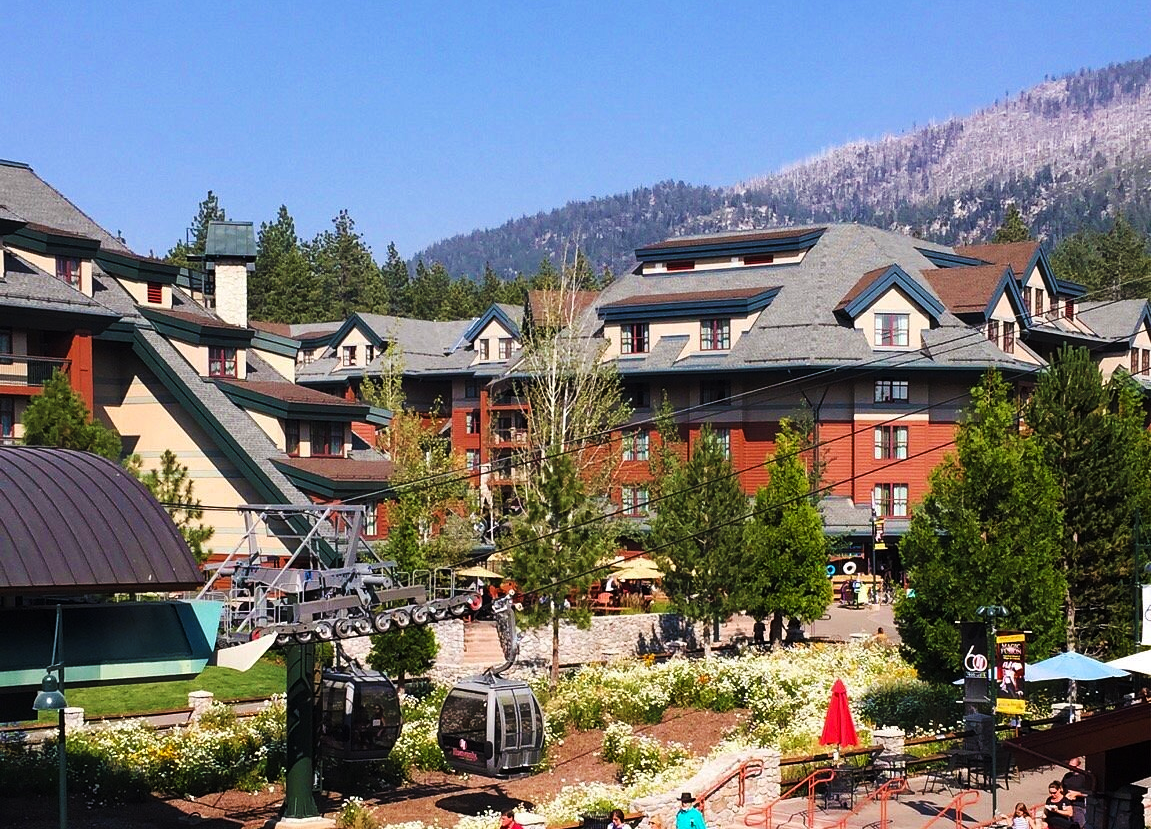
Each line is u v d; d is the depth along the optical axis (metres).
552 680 47.44
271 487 50.56
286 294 166.00
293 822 31.97
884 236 84.50
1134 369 89.06
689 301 76.88
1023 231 187.12
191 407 52.91
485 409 88.31
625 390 78.50
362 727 35.06
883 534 70.62
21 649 23.72
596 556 48.44
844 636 58.31
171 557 24.22
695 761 36.25
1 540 22.59
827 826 28.33
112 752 36.12
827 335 73.12
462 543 59.56
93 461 26.19
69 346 51.75
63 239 53.06
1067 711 36.78
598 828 27.97
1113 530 42.78
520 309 96.50
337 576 31.73
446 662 50.25
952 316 75.00
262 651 28.81
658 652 55.38
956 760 32.84
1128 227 176.88
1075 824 25.83
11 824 30.72
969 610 37.94
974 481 39.03
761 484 73.88
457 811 34.69
